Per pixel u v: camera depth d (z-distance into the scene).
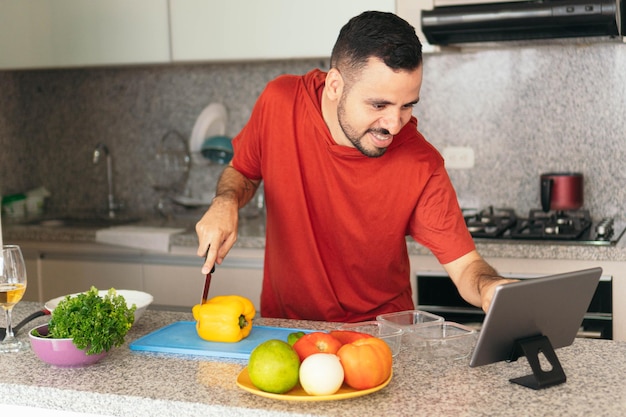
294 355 1.41
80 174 3.97
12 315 2.05
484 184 3.38
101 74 3.88
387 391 1.44
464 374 1.53
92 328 1.57
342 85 1.77
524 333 1.48
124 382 1.51
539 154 3.30
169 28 3.29
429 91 3.40
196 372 1.55
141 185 3.89
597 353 1.64
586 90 3.21
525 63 3.27
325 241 2.15
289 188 2.14
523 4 2.75
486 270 1.83
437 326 1.67
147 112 3.83
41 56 3.47
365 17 1.72
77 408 1.48
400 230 2.06
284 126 2.11
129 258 3.29
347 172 2.04
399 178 2.00
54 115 3.97
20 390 1.51
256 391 1.40
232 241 1.86
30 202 3.87
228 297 1.78
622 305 2.71
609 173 3.21
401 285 2.21
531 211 3.22
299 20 3.11
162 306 3.26
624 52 3.14
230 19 3.20
